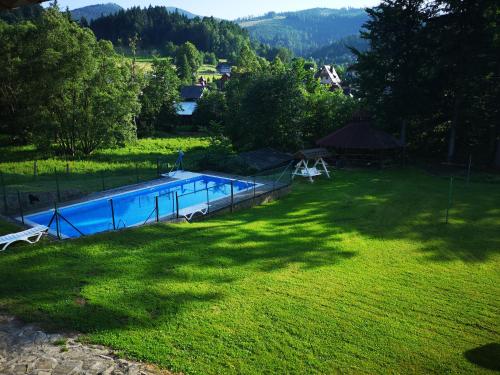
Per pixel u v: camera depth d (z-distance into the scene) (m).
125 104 43.47
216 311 9.76
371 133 32.97
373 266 13.48
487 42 30.48
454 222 18.77
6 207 18.78
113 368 7.23
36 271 11.30
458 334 9.41
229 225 17.34
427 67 33.62
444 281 12.43
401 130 37.00
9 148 44.75
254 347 8.37
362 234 16.91
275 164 31.66
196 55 152.62
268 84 35.81
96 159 39.78
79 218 20.25
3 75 44.72
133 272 11.66
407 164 34.66
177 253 13.41
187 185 26.41
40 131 41.44
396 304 10.76
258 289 11.18
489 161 34.53
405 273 12.98
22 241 13.67
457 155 37.06
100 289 10.43
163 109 68.44
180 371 7.42
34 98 41.09
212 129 51.28
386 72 35.84
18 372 6.93
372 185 26.83
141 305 9.74
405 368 8.05
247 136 38.44
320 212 20.28
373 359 8.27
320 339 8.85
